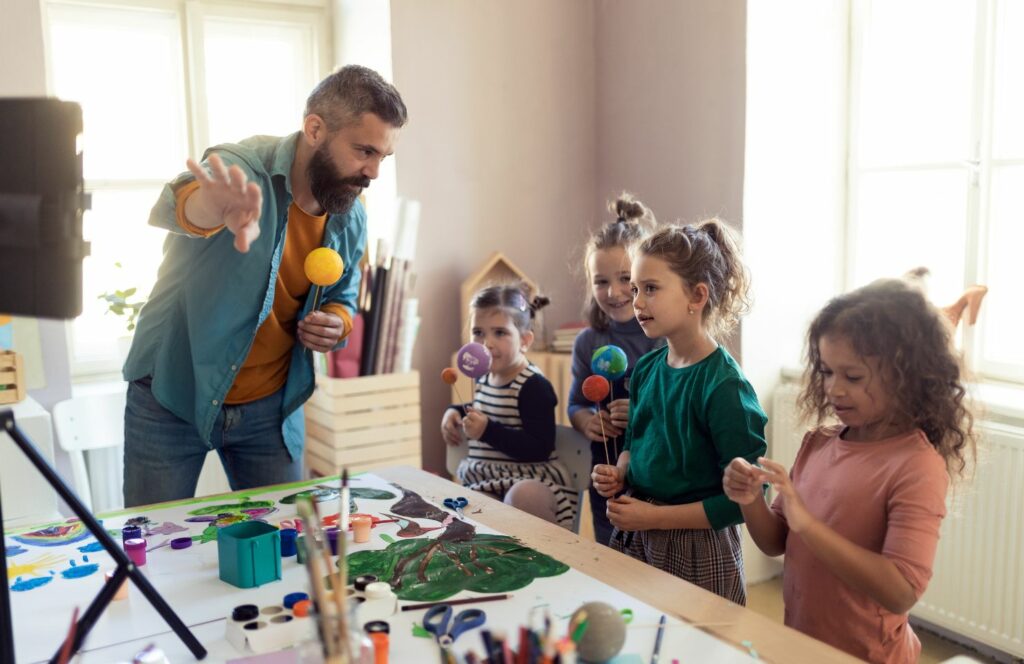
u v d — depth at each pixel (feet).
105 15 9.56
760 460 3.96
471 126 10.25
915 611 8.08
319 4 10.61
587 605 3.33
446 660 3.25
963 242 8.46
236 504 5.28
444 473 10.53
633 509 5.00
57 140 3.05
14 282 3.14
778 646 3.41
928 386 4.10
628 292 6.68
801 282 9.28
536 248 10.84
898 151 8.95
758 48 8.73
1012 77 8.04
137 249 9.96
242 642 3.48
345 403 9.16
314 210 6.10
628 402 6.22
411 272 9.53
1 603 3.13
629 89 10.34
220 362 5.92
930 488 3.95
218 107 10.29
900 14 8.82
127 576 3.40
